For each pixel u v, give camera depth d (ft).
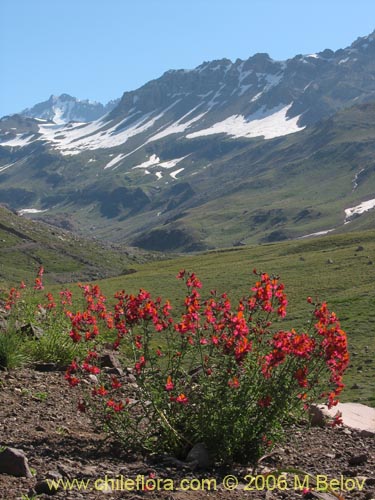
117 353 50.96
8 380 37.42
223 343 26.73
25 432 29.12
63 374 41.16
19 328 47.47
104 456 26.86
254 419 26.78
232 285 178.40
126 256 471.62
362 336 90.58
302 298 143.64
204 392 26.63
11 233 441.68
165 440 27.02
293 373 26.22
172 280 199.00
